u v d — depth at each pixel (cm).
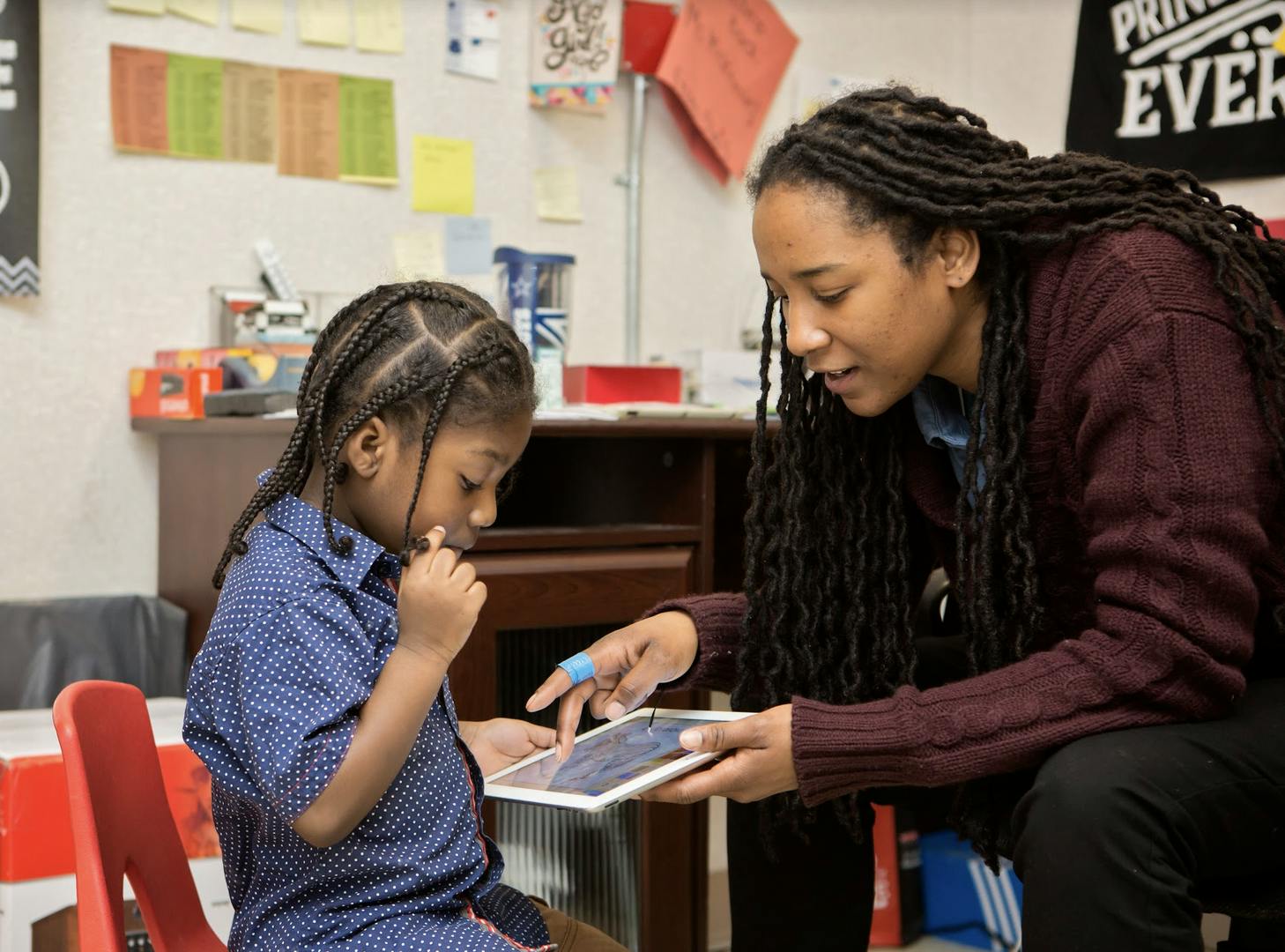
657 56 221
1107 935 88
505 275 181
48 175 177
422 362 93
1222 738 94
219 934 136
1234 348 95
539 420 142
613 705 112
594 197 220
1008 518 108
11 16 171
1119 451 96
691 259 231
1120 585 96
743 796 101
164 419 174
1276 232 207
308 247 196
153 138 183
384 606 91
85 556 183
